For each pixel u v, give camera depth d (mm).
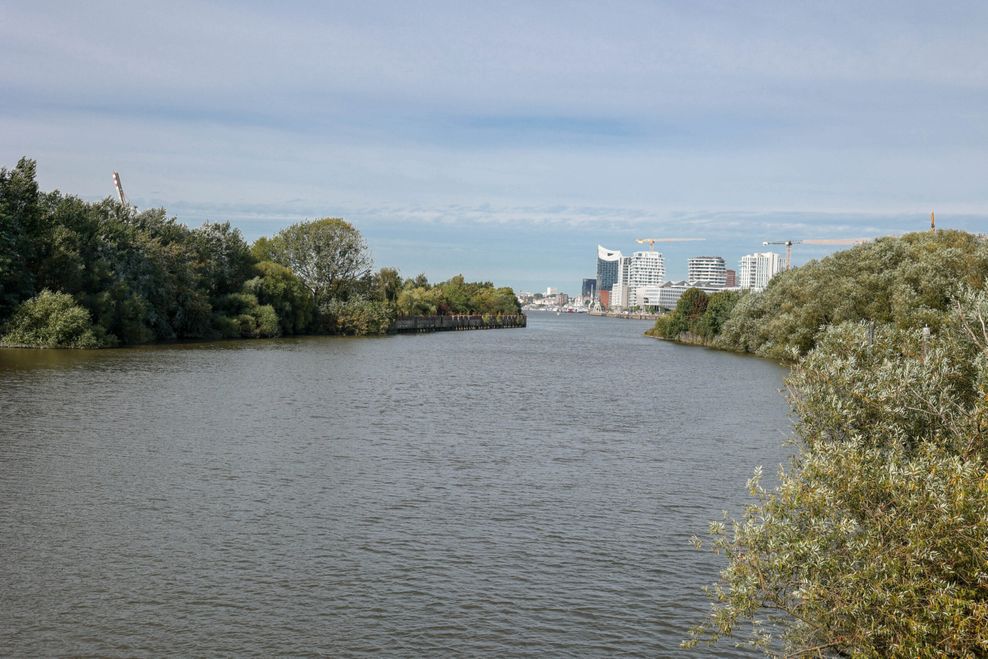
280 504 25531
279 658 15453
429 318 188000
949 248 70062
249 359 79688
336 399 51188
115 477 28125
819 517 11984
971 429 12883
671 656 15977
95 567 19656
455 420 44031
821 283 85000
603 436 40125
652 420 46156
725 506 26906
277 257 144250
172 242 108188
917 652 10508
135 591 18297
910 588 10727
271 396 51125
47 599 17750
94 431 36188
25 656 15203
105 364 66875
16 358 69125
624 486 29328
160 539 21812
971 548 10508
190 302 105438
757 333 112312
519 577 19922
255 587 18750
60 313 80688
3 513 23625
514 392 59188
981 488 10562
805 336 84125
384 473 30219
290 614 17375
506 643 16375
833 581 11594
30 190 83750
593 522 24688
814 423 14609
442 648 16062
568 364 89938
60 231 85438
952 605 10383
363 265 150500
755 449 37281
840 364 14727
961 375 14648
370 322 148500
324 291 146625
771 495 13203
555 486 29047
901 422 14125
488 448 35938
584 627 17203
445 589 19016
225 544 21594
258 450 33500
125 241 95750
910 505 11109
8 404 42844
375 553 21312
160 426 38094
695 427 43781
